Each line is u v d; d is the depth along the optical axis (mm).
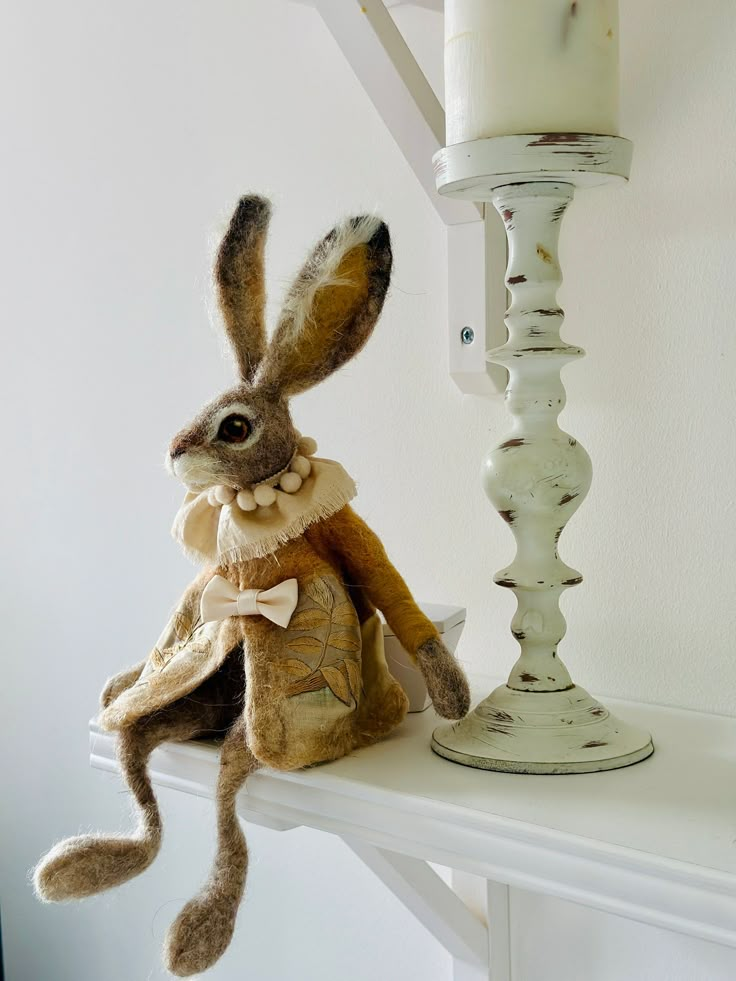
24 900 1234
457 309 739
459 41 529
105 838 567
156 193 978
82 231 1047
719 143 650
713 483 672
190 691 582
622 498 711
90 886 541
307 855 951
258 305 590
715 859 450
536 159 510
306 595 579
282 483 581
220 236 583
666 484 691
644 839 472
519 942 795
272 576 582
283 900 974
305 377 583
